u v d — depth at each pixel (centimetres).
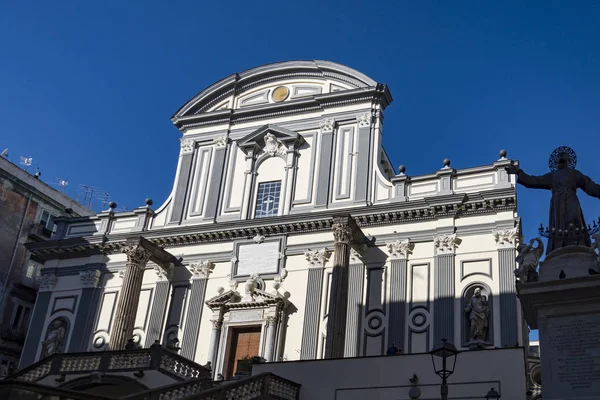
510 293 2712
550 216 1421
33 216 4306
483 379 1816
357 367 1989
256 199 3406
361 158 3272
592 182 1412
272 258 3195
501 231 2839
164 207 3588
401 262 2959
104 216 3659
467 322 2747
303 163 3391
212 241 3372
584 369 1220
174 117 3747
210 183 3538
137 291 3238
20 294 4141
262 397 1895
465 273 2836
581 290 1255
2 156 4125
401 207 3019
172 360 2312
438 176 3075
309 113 3494
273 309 3041
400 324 2839
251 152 3494
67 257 3669
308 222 3156
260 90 3672
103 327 3397
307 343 2941
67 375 2366
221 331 3123
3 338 3944
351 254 3064
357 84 3428
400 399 1895
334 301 2806
